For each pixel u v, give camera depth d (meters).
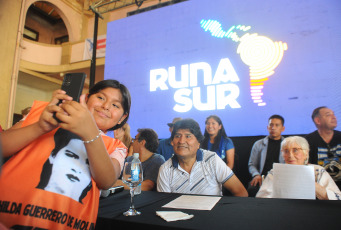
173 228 0.61
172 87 3.41
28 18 7.78
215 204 0.88
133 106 3.63
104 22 6.85
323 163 2.42
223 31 3.22
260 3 3.05
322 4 2.72
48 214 0.54
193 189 1.35
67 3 6.78
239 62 3.05
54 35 8.53
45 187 0.55
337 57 2.57
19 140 0.55
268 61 2.88
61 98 0.57
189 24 3.47
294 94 2.69
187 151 1.33
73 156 0.63
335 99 2.51
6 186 0.53
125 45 3.90
